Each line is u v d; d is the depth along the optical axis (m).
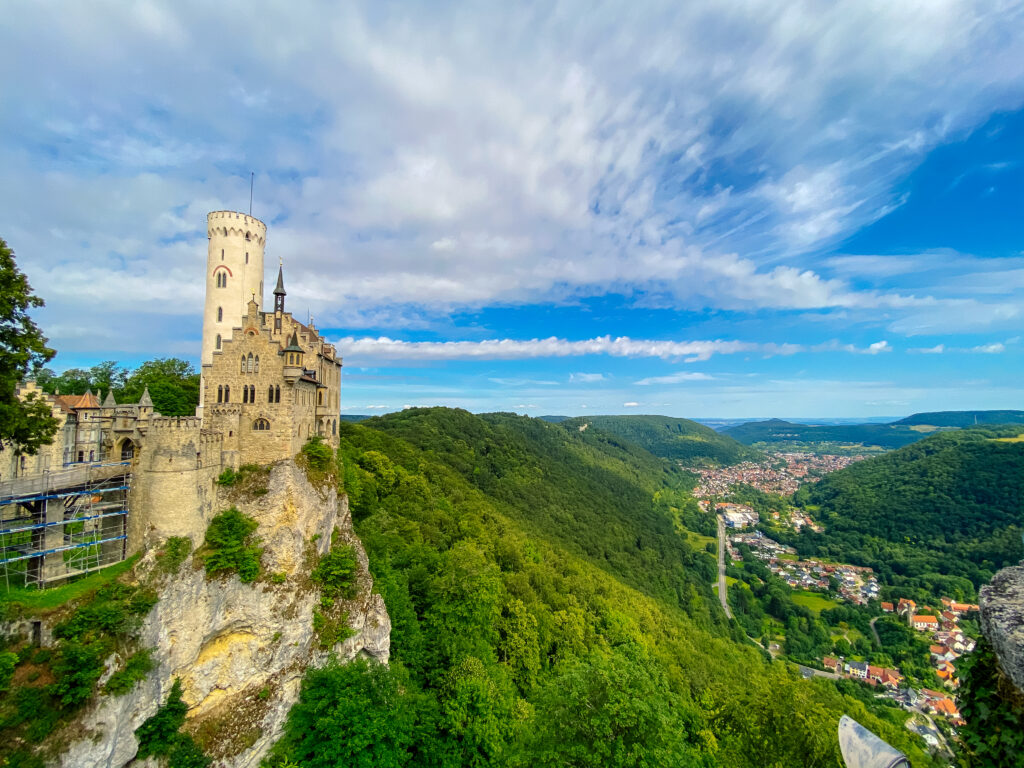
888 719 83.12
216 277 55.75
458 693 49.41
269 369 48.44
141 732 34.00
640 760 32.03
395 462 116.75
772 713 39.28
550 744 34.03
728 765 40.34
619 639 80.81
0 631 29.16
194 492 40.41
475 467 160.38
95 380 90.25
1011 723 11.48
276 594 43.16
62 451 53.59
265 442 48.09
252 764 38.62
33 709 28.28
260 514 44.91
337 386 70.44
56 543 35.94
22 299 33.16
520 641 66.00
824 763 36.38
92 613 32.28
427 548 76.94
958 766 12.98
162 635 35.97
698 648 98.94
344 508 57.69
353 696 42.03
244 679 40.75
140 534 38.97
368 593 51.28
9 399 33.56
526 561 97.88
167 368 93.94
